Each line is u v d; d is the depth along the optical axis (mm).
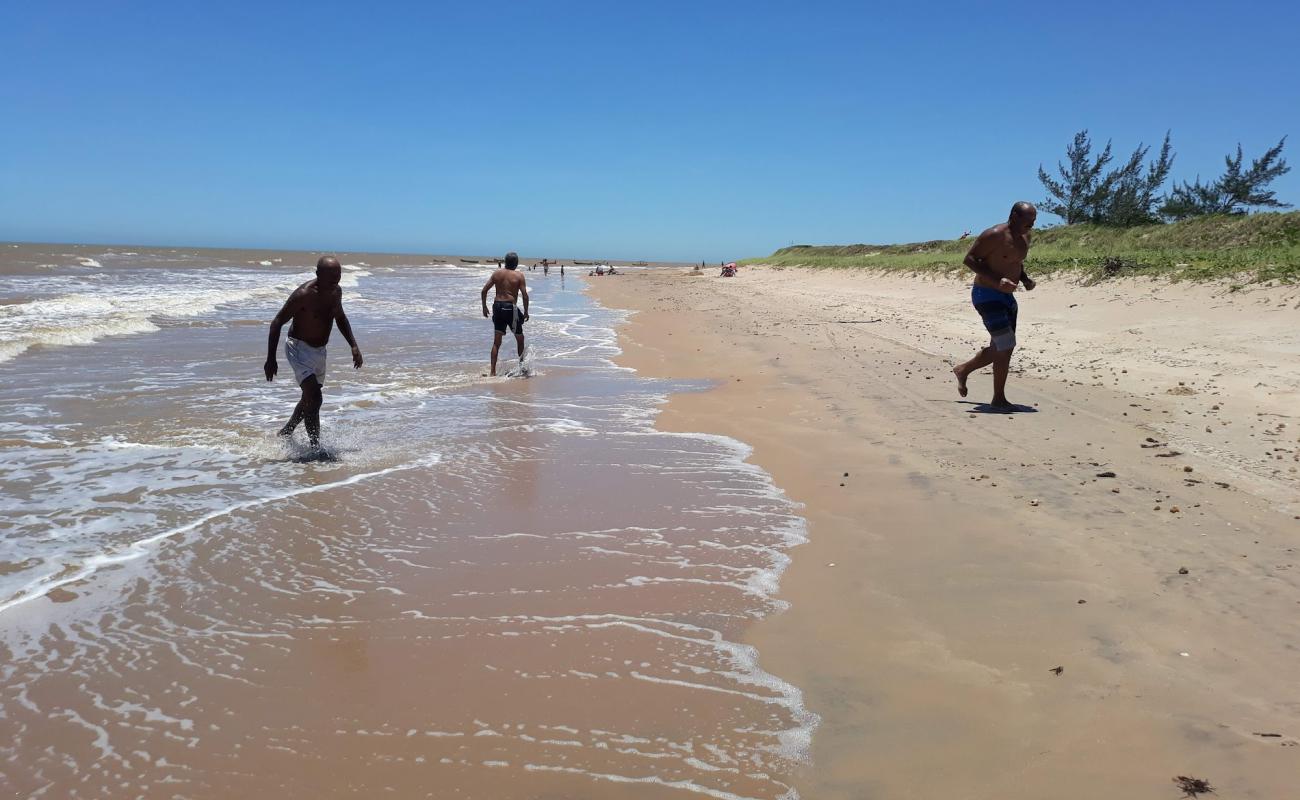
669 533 4711
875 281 28656
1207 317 11406
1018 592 3717
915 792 2412
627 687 3055
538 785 2488
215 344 13391
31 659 3266
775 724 2797
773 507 5168
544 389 9773
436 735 2758
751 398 8836
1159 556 3984
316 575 4113
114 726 2814
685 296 30109
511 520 4945
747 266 65938
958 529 4566
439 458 6426
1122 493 4953
